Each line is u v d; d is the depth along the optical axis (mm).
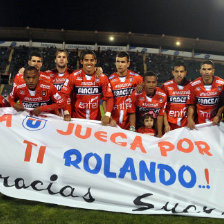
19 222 2875
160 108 4680
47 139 3709
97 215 3131
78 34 25875
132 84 4770
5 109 4035
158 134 4680
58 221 2936
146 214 3248
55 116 4086
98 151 3672
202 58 26328
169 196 3416
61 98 4125
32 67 3896
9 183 3445
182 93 4762
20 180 3457
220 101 4602
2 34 26438
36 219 2959
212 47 26266
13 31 25812
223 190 3553
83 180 3443
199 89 4547
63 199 3361
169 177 3561
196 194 3477
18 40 27781
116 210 3268
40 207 3256
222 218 3248
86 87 4520
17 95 4195
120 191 3404
